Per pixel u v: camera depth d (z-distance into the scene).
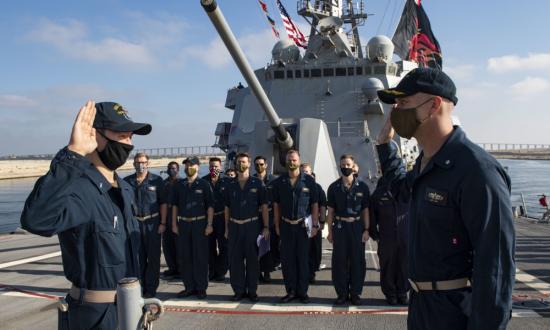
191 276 5.56
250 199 5.44
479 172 1.79
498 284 1.69
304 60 12.66
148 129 2.26
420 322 2.00
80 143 1.97
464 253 1.92
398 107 2.05
